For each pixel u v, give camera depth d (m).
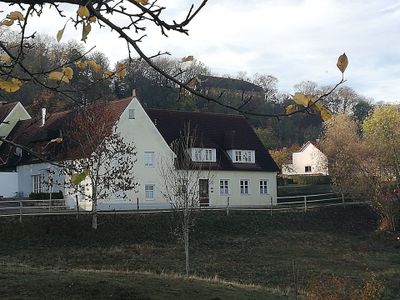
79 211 35.94
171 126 49.06
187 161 37.72
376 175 45.53
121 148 35.50
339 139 51.16
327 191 59.34
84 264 27.41
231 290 18.97
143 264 28.16
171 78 4.76
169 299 16.33
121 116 42.56
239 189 48.56
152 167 43.53
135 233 34.56
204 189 46.53
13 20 4.69
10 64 5.03
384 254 34.38
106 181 34.41
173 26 4.60
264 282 25.44
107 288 16.70
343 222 43.44
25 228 32.66
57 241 32.00
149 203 43.03
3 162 5.48
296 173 86.44
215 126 51.53
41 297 15.21
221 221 38.88
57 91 5.16
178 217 35.59
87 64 5.24
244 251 33.28
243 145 50.31
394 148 45.72
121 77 5.36
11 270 19.09
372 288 18.28
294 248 34.97
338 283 18.12
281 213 42.69
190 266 28.38
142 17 4.62
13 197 44.53
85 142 32.91
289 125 97.38
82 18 4.32
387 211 41.91
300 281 25.62
